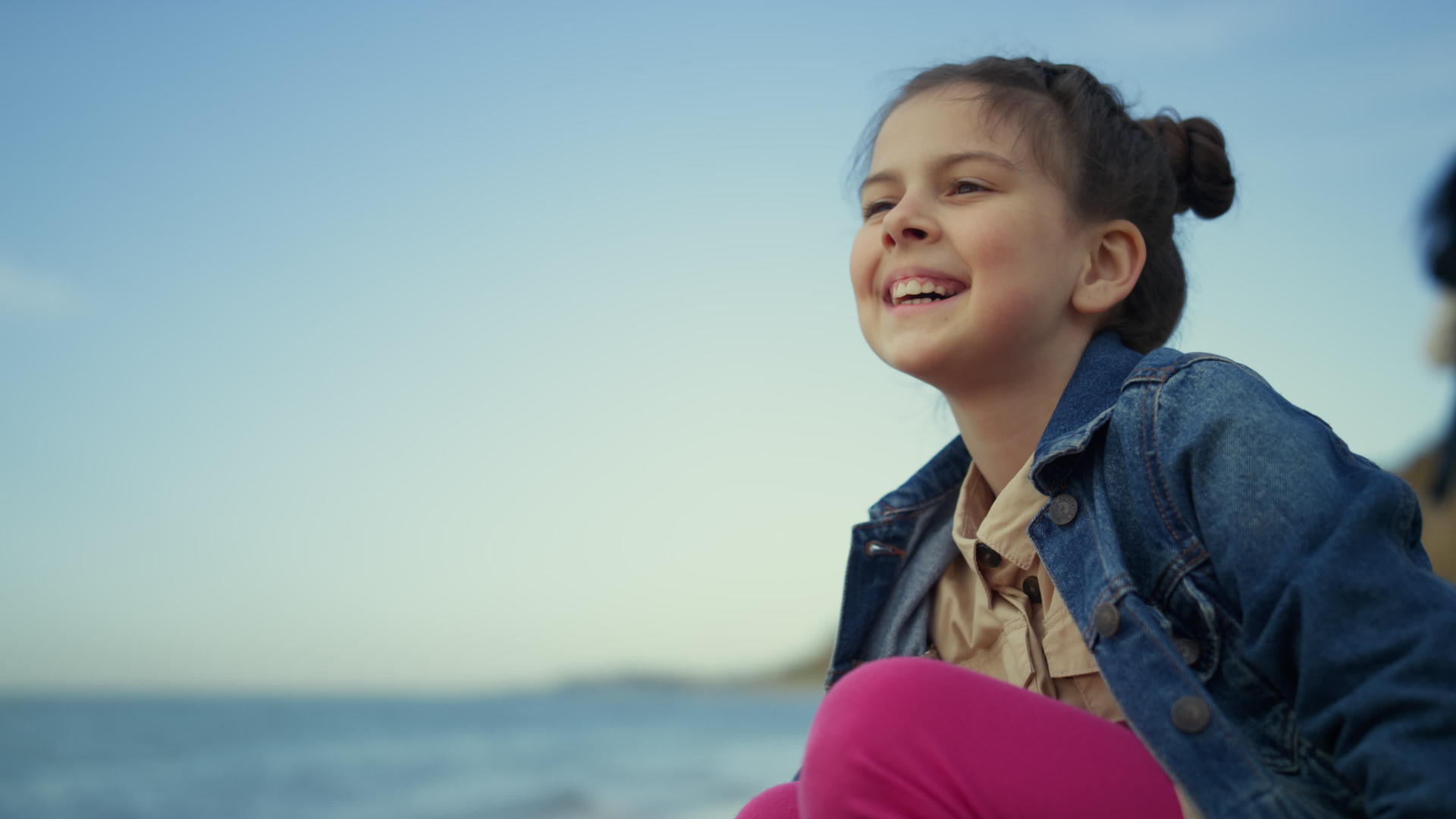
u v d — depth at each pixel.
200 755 34.91
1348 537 0.89
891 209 1.37
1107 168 1.34
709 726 55.81
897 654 1.43
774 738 45.28
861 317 1.38
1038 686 1.22
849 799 0.89
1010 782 0.90
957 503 1.41
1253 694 0.97
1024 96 1.34
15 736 43.00
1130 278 1.33
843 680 0.96
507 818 17.83
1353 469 0.96
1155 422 1.09
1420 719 0.79
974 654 1.36
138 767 30.67
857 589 1.46
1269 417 1.01
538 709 74.38
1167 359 1.14
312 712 68.44
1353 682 0.84
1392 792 0.78
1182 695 0.96
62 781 28.28
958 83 1.38
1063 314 1.32
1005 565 1.28
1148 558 1.07
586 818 17.03
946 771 0.89
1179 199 1.53
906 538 1.46
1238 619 0.99
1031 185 1.30
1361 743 0.82
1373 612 0.85
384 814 20.70
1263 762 0.91
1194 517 1.04
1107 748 0.95
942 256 1.28
